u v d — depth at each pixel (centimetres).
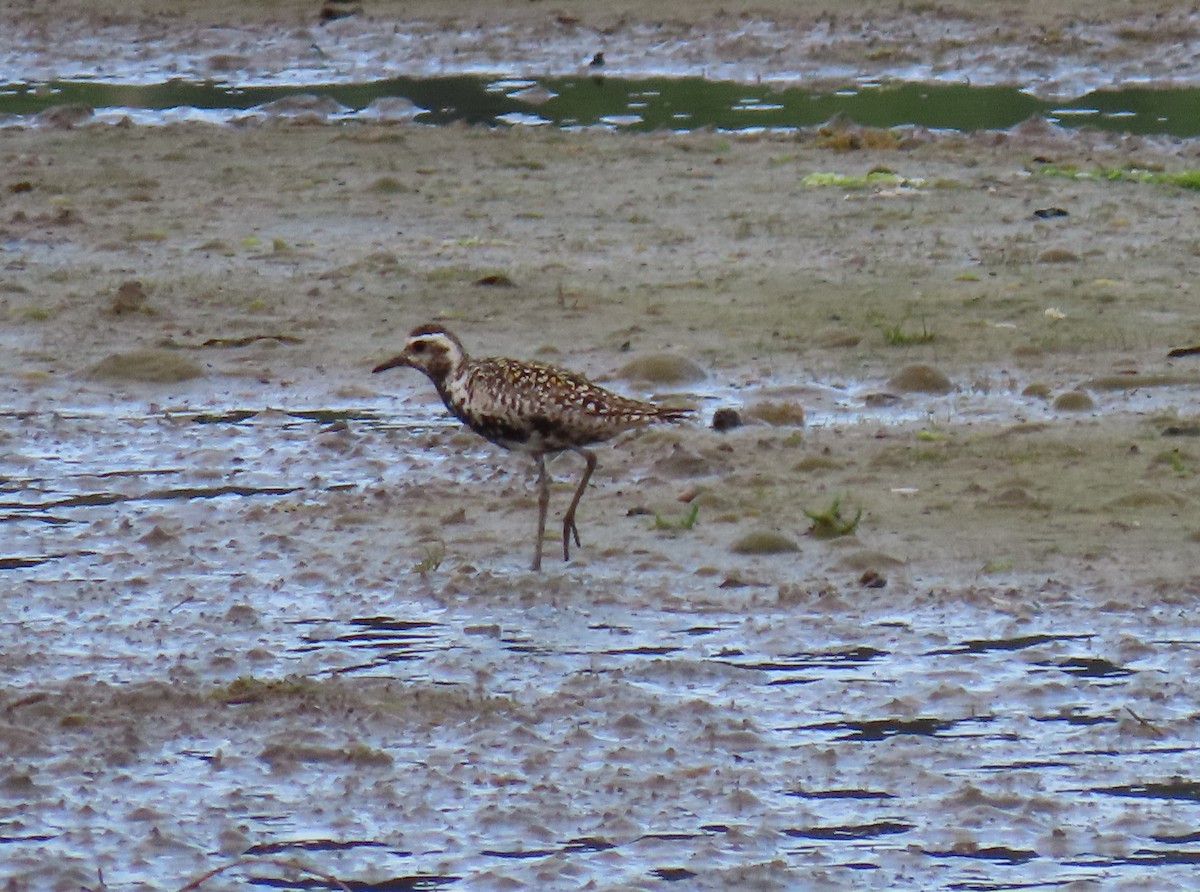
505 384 1230
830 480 1370
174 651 1101
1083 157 2469
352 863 874
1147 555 1208
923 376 1584
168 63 3175
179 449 1477
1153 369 1614
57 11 3419
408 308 1831
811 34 3250
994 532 1255
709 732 987
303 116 2736
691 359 1628
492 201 2248
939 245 2031
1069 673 1050
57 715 1010
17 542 1282
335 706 1020
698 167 2420
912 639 1097
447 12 3406
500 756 969
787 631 1112
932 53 3145
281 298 1864
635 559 1230
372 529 1300
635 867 868
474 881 855
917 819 908
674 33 3278
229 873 865
